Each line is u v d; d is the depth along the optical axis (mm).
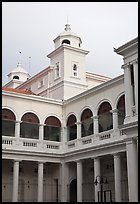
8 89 39594
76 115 37125
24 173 37812
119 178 29562
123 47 26891
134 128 25094
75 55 45000
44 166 39344
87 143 34500
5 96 35875
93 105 34688
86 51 45875
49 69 45656
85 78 45250
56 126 38531
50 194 38312
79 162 34906
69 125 38281
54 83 44719
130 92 26281
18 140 35375
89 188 35969
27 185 37688
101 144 31703
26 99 37219
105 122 35531
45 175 39156
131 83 26562
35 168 38875
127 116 26000
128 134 25672
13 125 37469
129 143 25484
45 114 38094
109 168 34188
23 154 35000
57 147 37812
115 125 31359
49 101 38562
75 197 37781
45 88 46250
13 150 34312
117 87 31891
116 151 30219
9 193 36312
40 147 36500
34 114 37375
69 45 44344
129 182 24844
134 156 24969
